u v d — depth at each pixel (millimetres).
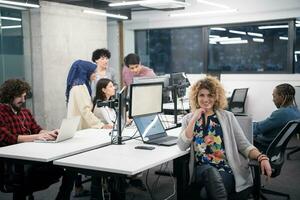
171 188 4145
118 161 2439
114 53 9336
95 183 2869
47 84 7141
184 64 9023
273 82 7516
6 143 3023
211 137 2689
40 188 2934
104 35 8336
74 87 3883
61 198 2777
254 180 2693
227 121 2721
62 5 7316
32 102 7191
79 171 2396
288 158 5441
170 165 4863
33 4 6480
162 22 8820
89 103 3887
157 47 9406
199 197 2605
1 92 3146
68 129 3074
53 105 7281
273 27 7723
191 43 8828
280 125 3449
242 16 7836
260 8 7578
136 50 9469
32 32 7039
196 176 2625
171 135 3350
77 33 7672
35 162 2553
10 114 3150
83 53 7836
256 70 7996
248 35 8047
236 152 2664
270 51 7836
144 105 3188
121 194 2322
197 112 2709
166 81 4160
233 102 6887
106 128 3756
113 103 3078
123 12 8688
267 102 7590
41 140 3045
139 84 3115
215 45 8445
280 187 4168
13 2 6125
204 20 8297
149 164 2354
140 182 4102
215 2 7941
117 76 9008
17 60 6988
